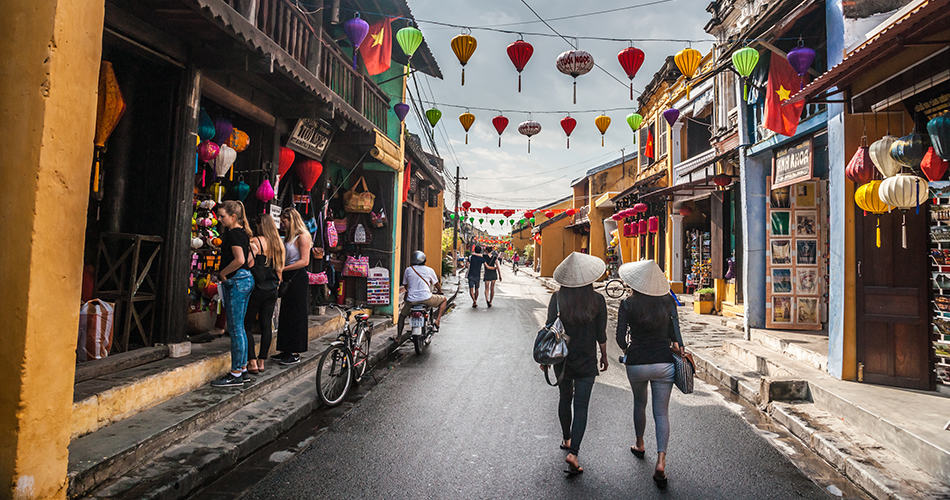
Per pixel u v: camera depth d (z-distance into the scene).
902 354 5.50
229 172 6.77
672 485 3.65
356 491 3.49
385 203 11.13
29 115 2.79
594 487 3.59
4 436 2.69
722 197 12.14
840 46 6.12
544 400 5.74
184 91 5.09
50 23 2.81
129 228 5.11
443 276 28.34
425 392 6.03
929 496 3.36
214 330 6.56
